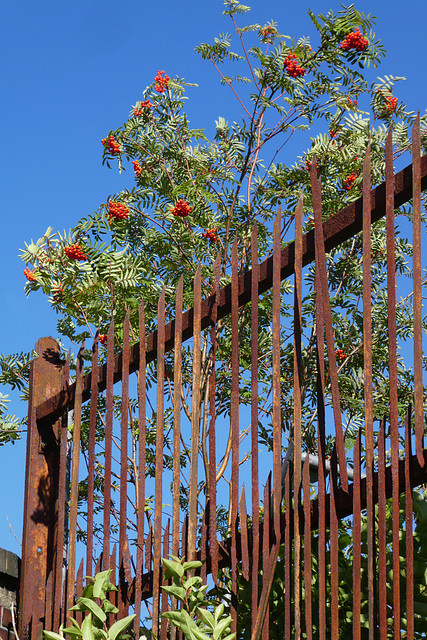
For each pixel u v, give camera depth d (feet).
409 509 5.75
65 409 9.67
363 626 7.72
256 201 18.39
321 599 6.19
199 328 7.81
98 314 17.19
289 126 19.26
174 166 19.84
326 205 17.13
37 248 15.49
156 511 7.77
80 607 6.70
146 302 17.69
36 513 9.72
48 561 9.61
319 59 18.22
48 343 10.75
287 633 6.28
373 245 18.94
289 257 7.02
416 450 5.67
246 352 17.63
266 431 17.37
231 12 19.43
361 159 17.88
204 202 18.39
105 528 8.51
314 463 8.96
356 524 5.95
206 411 14.40
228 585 8.01
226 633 6.84
